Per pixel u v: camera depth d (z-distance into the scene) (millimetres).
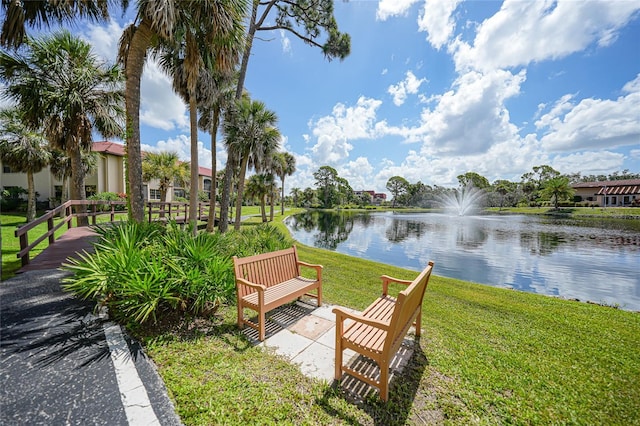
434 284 5590
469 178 53688
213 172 12320
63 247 6020
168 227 4848
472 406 1898
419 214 40688
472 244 13688
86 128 8539
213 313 3096
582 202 41625
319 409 1798
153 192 23594
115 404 1670
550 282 7352
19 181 20359
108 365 2070
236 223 11477
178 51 7305
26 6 4949
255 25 10719
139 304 2611
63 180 15922
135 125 4840
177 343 2465
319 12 11242
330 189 56281
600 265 9312
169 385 1889
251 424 1618
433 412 1832
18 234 4395
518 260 10031
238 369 2158
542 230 19531
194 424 1572
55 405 1635
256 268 3201
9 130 12148
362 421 1718
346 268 6789
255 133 11219
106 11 5293
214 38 4887
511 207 49688
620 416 1849
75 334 2496
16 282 3809
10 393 1716
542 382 2209
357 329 2244
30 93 7578
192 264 3123
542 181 52469
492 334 3145
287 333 2873
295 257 3852
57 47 7762
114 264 2756
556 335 3164
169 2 4145
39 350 2225
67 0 4805
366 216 35719
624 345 2938
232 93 11930
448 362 2465
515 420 1783
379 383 1972
